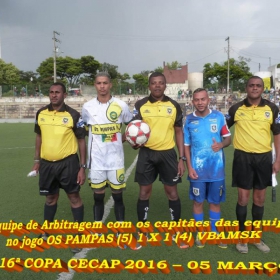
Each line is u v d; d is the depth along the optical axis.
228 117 3.78
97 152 3.71
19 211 4.87
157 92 3.62
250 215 4.69
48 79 53.09
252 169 3.60
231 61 49.94
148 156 3.70
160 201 5.32
